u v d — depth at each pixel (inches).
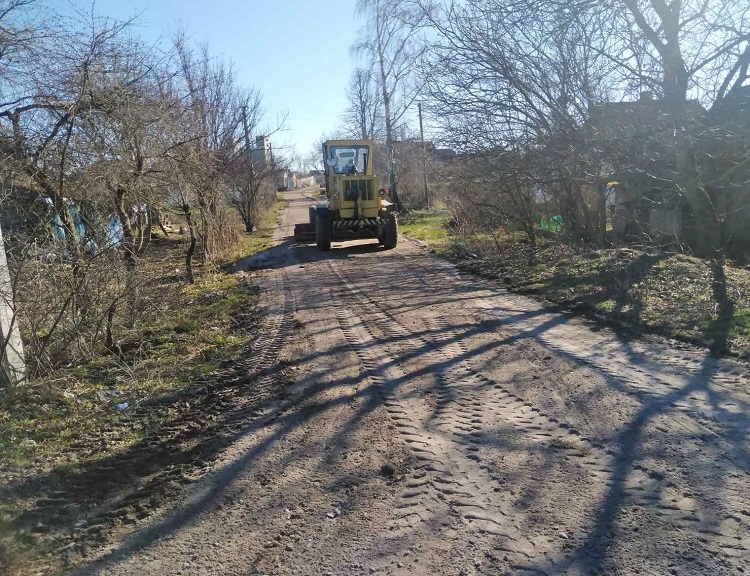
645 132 414.6
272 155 1051.3
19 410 215.0
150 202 377.1
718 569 109.7
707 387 198.4
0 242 228.8
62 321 279.0
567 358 240.2
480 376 226.1
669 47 397.1
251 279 529.0
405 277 484.7
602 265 417.7
